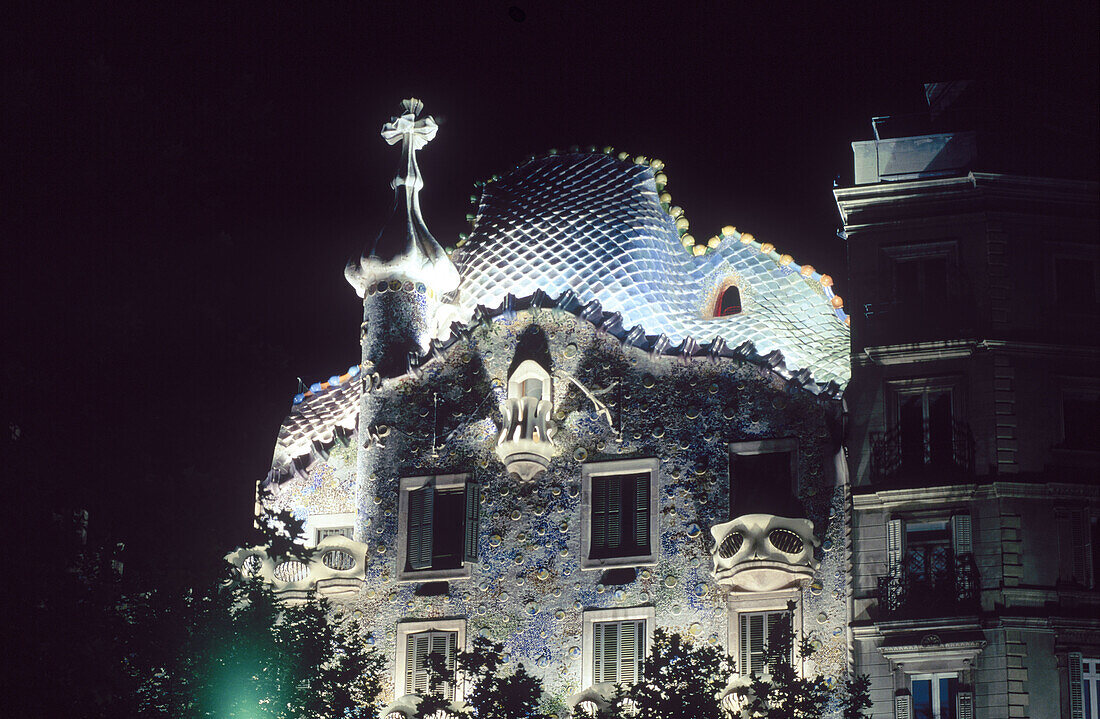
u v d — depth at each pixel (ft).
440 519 149.79
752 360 145.59
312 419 161.07
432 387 153.28
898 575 135.95
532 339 150.92
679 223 161.07
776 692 132.26
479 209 165.07
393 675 145.69
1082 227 146.20
